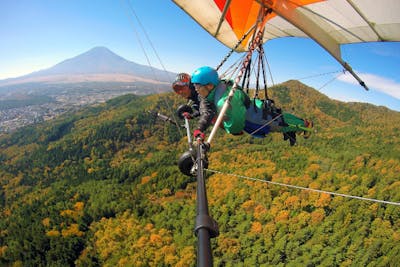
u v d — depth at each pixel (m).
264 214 128.25
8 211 185.75
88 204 170.75
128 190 179.75
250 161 181.00
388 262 91.50
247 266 106.88
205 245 1.54
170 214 144.00
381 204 113.44
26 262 120.81
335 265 97.00
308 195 131.50
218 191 153.88
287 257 106.69
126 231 136.00
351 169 150.88
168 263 111.19
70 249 127.88
